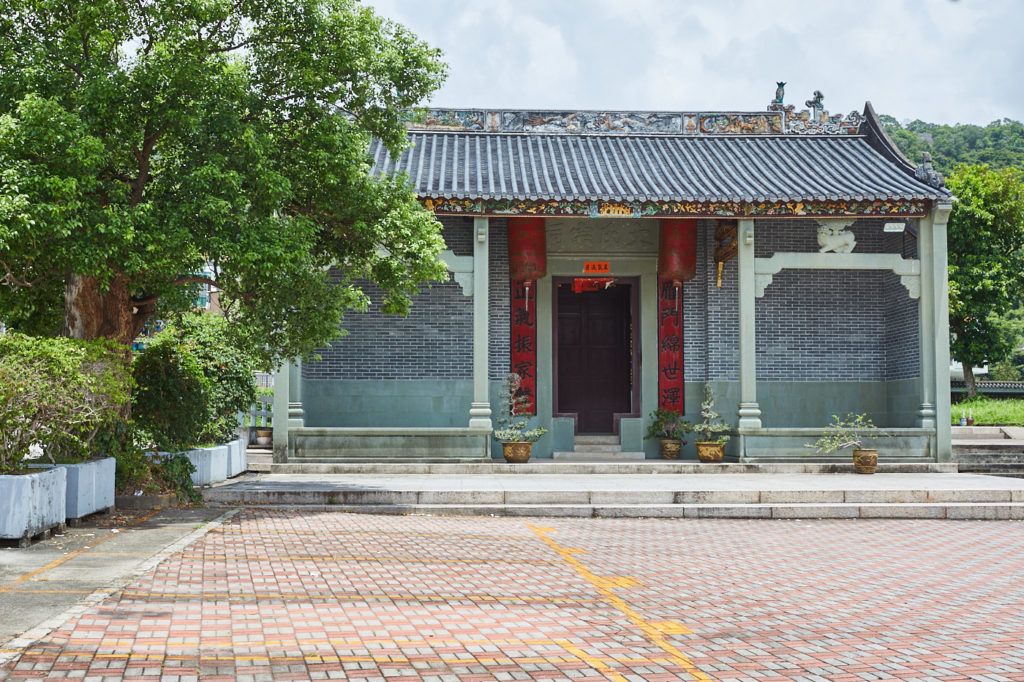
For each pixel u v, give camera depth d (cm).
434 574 846
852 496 1398
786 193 1772
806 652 603
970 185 3052
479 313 1767
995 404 2938
